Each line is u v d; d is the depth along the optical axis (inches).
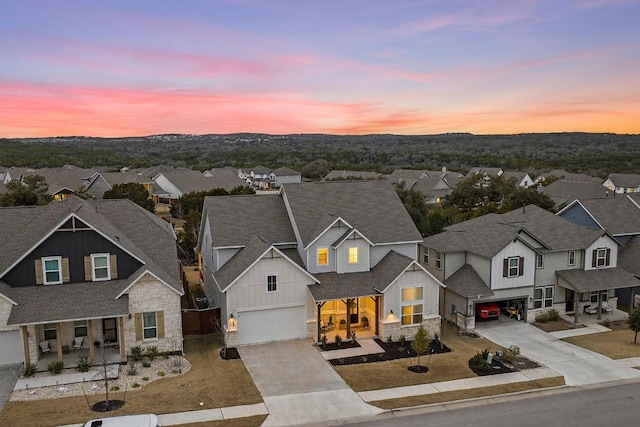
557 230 1398.9
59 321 898.7
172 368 951.6
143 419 698.8
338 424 761.6
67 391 842.8
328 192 1368.1
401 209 1368.1
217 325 1149.7
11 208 1184.8
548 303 1322.6
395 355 1038.4
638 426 762.8
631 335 1196.5
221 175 3742.6
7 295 924.0
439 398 847.7
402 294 1125.7
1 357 942.4
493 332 1211.9
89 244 994.7
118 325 953.5
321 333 1138.7
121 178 3563.0
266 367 970.7
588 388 899.4
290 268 1107.9
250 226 1275.8
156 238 1230.3
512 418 784.9
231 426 746.2
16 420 741.9
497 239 1288.1
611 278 1330.0
